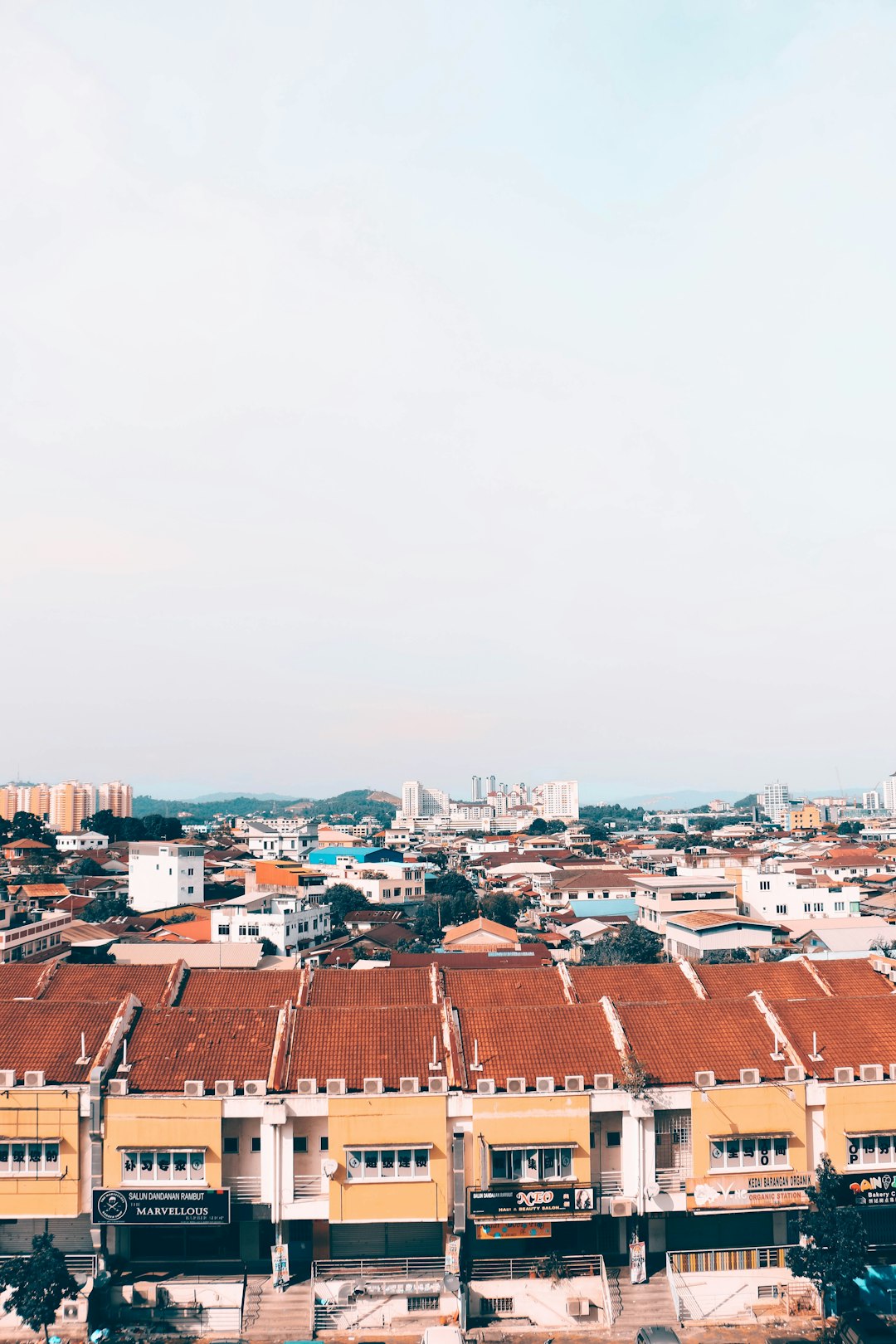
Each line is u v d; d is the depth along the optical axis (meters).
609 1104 58.38
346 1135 57.22
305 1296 57.09
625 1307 57.12
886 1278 57.62
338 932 152.00
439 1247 59.44
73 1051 60.88
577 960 128.62
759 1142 58.84
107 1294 56.75
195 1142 57.09
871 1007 66.00
